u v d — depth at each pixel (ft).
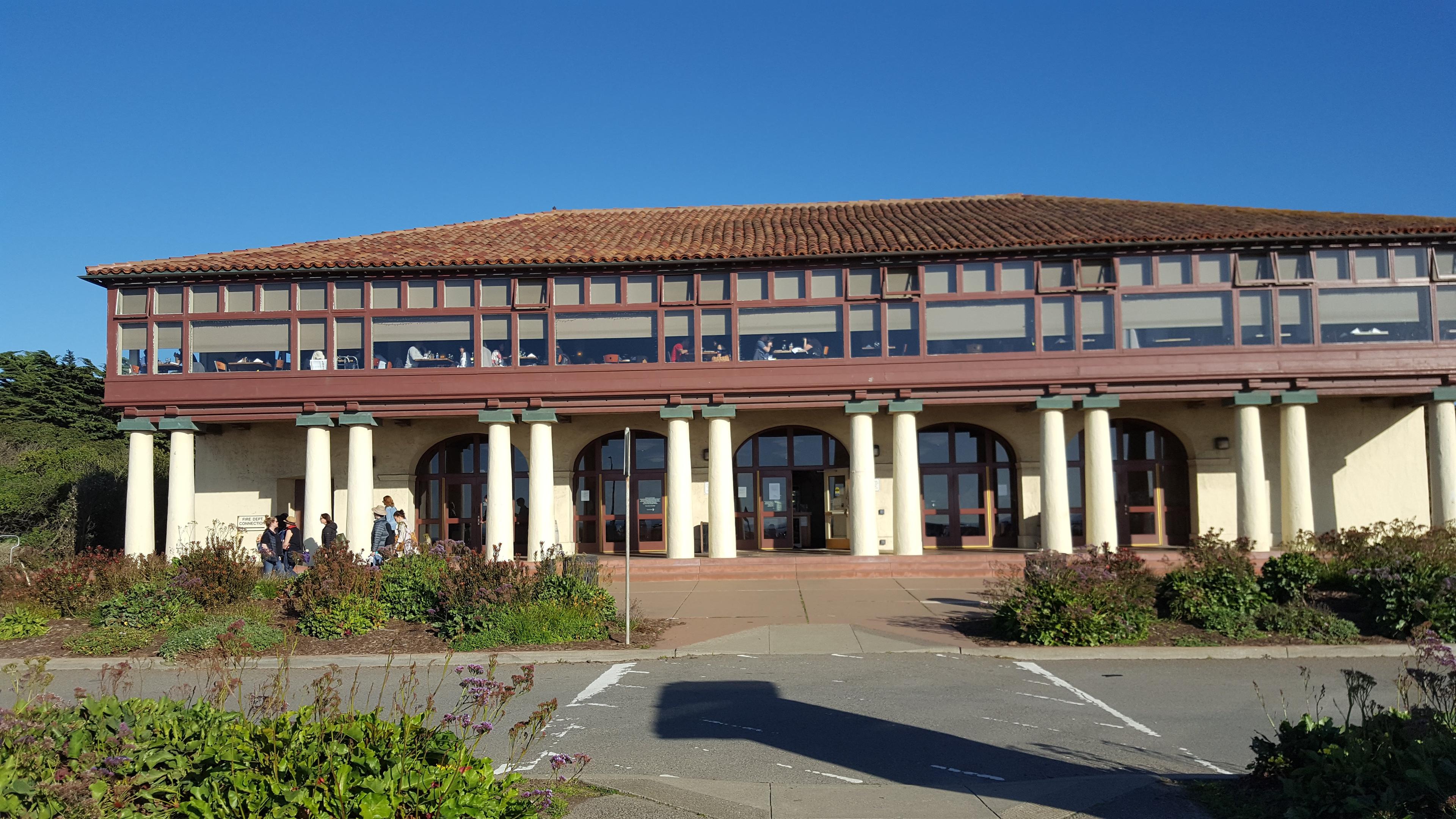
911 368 69.87
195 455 77.30
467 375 70.74
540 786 21.27
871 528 69.72
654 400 71.31
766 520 81.66
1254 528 68.69
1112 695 33.27
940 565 67.41
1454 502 67.92
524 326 71.72
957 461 81.10
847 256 69.87
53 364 143.95
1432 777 17.49
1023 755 25.90
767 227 83.87
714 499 70.44
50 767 16.42
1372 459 75.72
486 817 16.19
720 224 87.04
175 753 17.33
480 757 25.71
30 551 78.59
